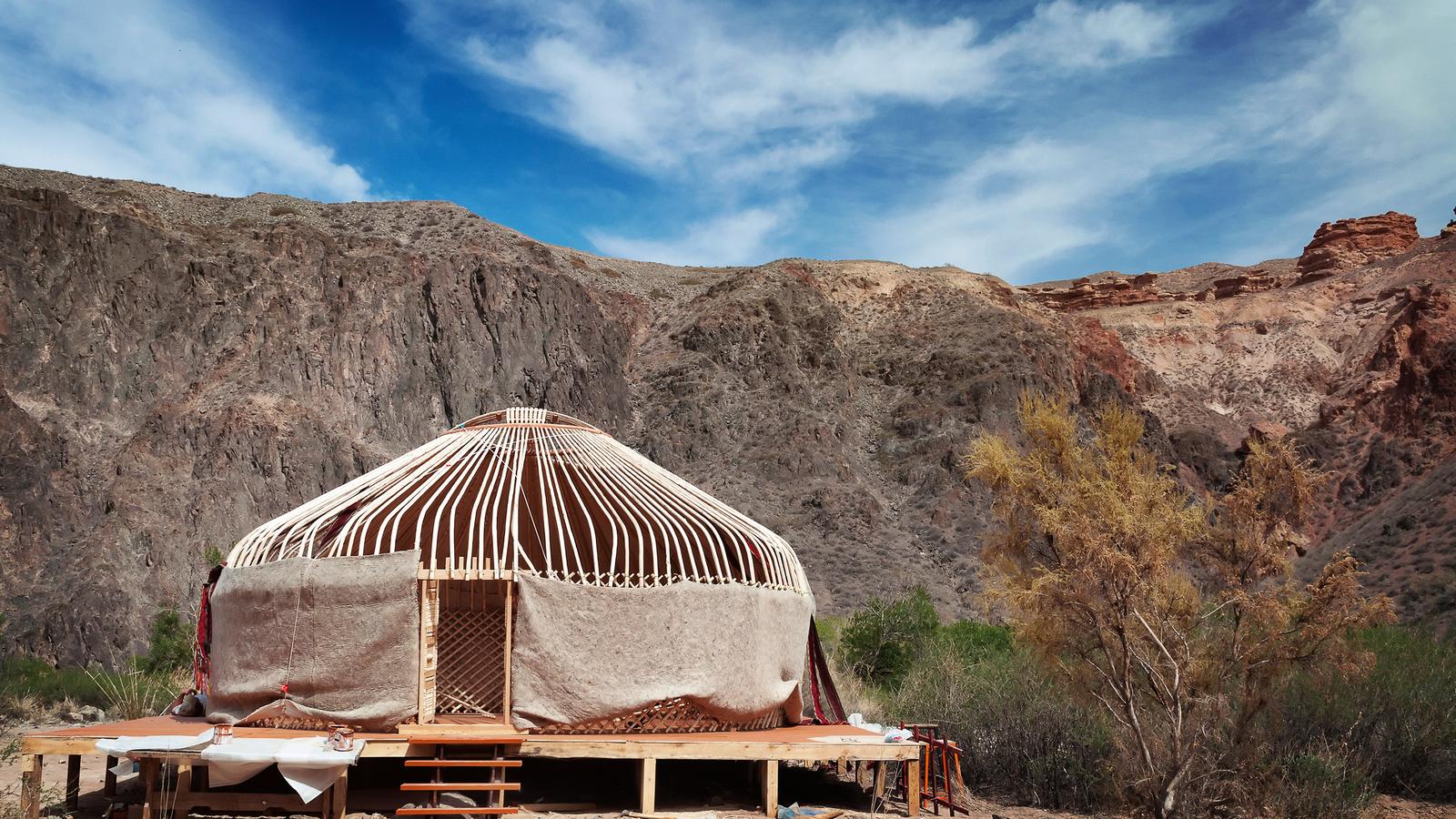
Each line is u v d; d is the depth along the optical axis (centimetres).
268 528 1038
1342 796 897
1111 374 8125
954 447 6019
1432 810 941
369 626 911
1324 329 10119
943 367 6844
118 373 4812
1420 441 6412
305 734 890
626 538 982
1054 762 1015
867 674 1644
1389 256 11144
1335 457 6781
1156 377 8862
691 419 6000
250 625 948
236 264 5438
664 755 877
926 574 5050
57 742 825
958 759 1007
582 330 6319
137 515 4109
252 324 5203
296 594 922
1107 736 1011
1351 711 1062
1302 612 887
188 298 5181
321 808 831
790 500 5506
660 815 862
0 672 1762
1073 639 921
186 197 8169
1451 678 1135
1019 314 7775
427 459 1136
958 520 5544
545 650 916
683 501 1130
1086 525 860
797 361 6769
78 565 3884
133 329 4953
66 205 5128
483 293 6091
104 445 4528
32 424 4347
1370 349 9181
